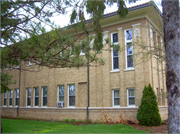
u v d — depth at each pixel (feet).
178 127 22.17
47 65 33.50
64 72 62.28
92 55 33.40
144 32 48.42
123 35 52.03
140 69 48.24
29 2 30.42
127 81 50.08
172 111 22.76
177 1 24.71
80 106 57.31
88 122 51.62
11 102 79.97
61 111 60.18
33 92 70.79
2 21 30.12
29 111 69.51
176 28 24.13
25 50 29.45
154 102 43.47
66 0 30.25
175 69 23.39
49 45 29.63
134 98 49.24
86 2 28.81
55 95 63.41
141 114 43.16
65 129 40.96
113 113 50.19
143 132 35.78
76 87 58.70
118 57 52.95
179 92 22.91
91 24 31.24
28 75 73.15
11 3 29.99
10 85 80.28
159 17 42.70
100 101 53.47
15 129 41.11
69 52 31.01
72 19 29.84
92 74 55.72
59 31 29.76
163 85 54.70
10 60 33.76
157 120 42.55
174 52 23.70
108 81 52.85
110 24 54.03
